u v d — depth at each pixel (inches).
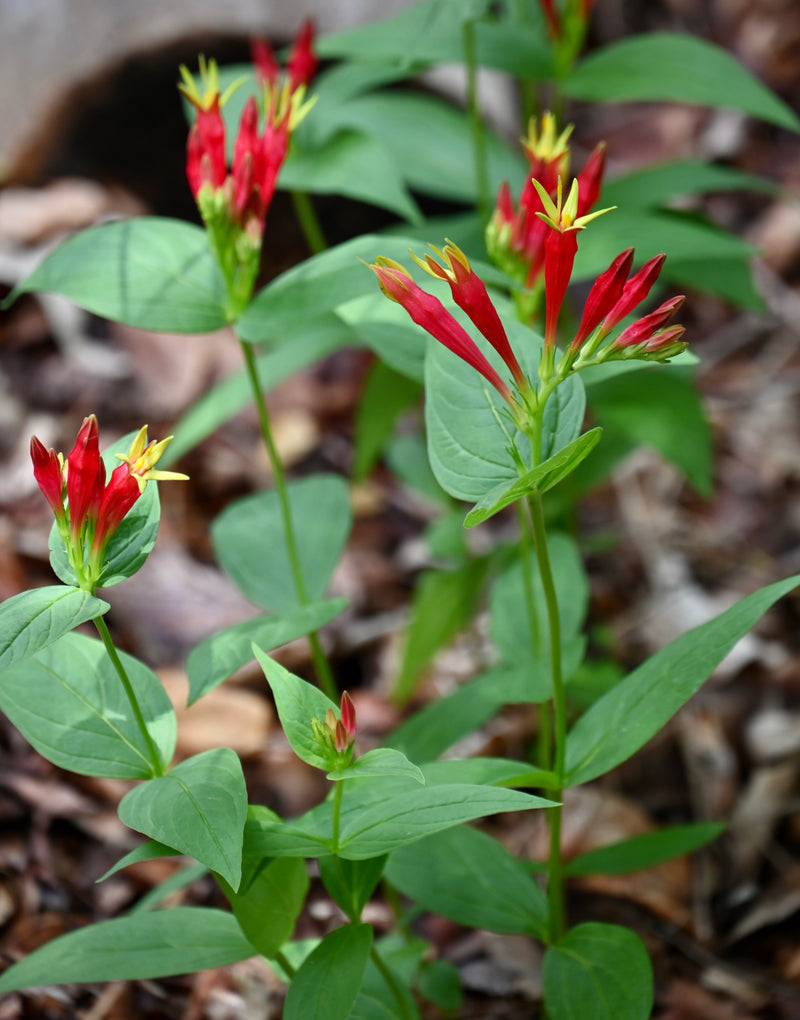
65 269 39.0
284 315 38.5
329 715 34.6
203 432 46.9
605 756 36.9
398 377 48.5
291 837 35.6
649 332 35.2
